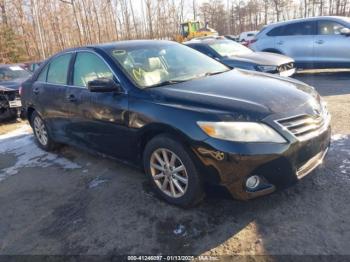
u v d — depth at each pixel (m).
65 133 4.86
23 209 3.79
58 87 4.77
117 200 3.70
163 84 3.72
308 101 3.29
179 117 3.12
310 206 3.20
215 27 56.59
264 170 2.91
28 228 3.40
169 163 3.37
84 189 4.07
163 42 4.72
